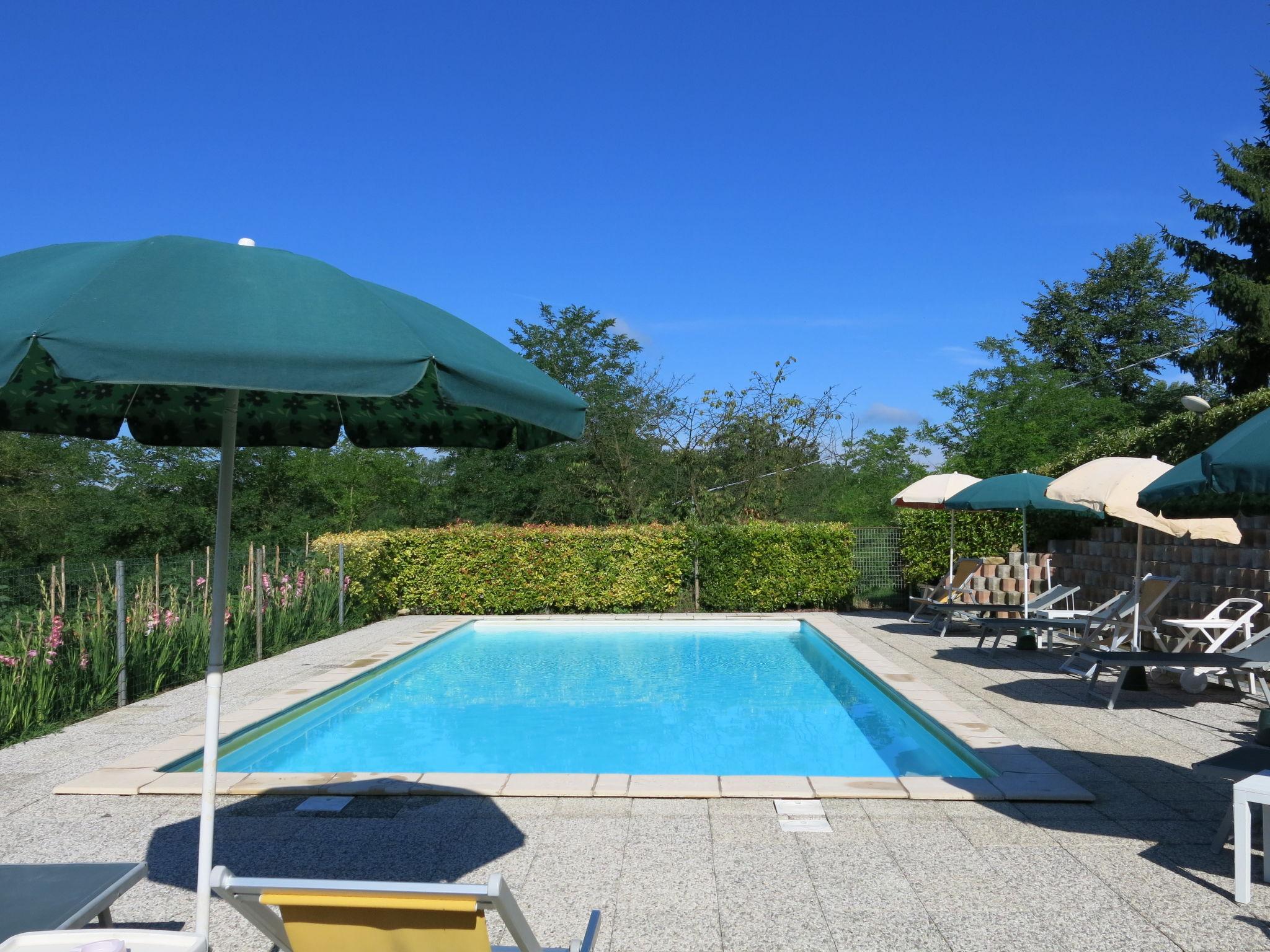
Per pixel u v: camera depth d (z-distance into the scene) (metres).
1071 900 4.23
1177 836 5.10
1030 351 45.50
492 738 9.25
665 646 15.31
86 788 6.07
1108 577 13.99
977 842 5.02
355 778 6.26
